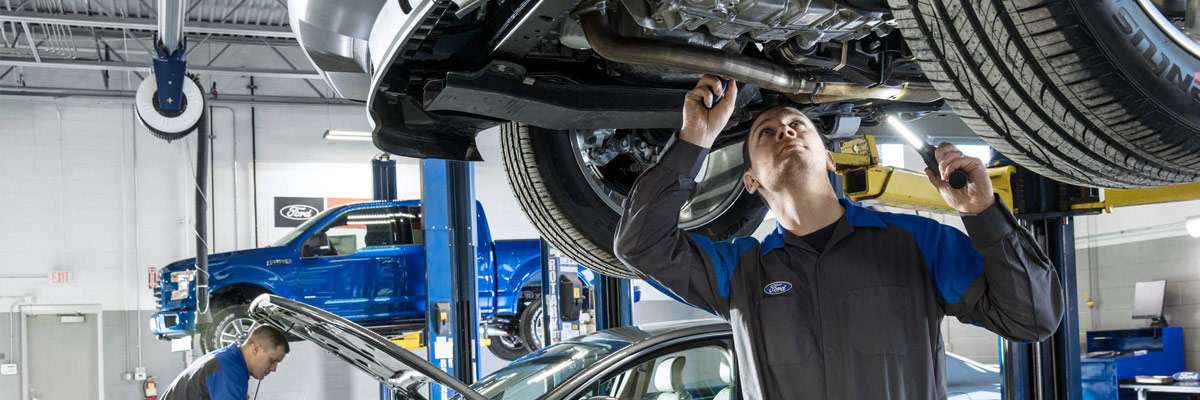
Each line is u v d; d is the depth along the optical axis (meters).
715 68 2.10
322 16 2.12
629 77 2.49
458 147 2.74
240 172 13.40
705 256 1.66
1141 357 9.91
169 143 13.16
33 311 12.41
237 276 8.02
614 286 6.15
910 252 1.56
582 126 2.51
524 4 1.97
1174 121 1.36
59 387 12.45
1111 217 11.94
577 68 2.50
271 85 13.73
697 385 3.59
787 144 1.56
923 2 1.37
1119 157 1.49
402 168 14.06
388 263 8.41
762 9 1.78
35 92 12.68
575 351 3.69
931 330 1.54
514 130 3.02
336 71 2.32
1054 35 1.27
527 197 3.10
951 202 1.47
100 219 12.82
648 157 3.14
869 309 1.51
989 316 1.54
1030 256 1.44
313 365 12.86
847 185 4.29
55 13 10.52
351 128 13.91
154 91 7.30
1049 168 1.61
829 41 2.14
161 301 8.17
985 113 1.49
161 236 12.98
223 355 3.61
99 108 13.00
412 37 1.99
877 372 1.48
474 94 2.27
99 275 12.72
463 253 6.52
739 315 1.60
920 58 1.48
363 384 13.02
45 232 12.62
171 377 12.76
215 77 13.48
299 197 13.57
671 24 1.91
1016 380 4.16
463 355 6.45
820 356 1.52
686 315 14.88
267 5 10.82
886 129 3.47
